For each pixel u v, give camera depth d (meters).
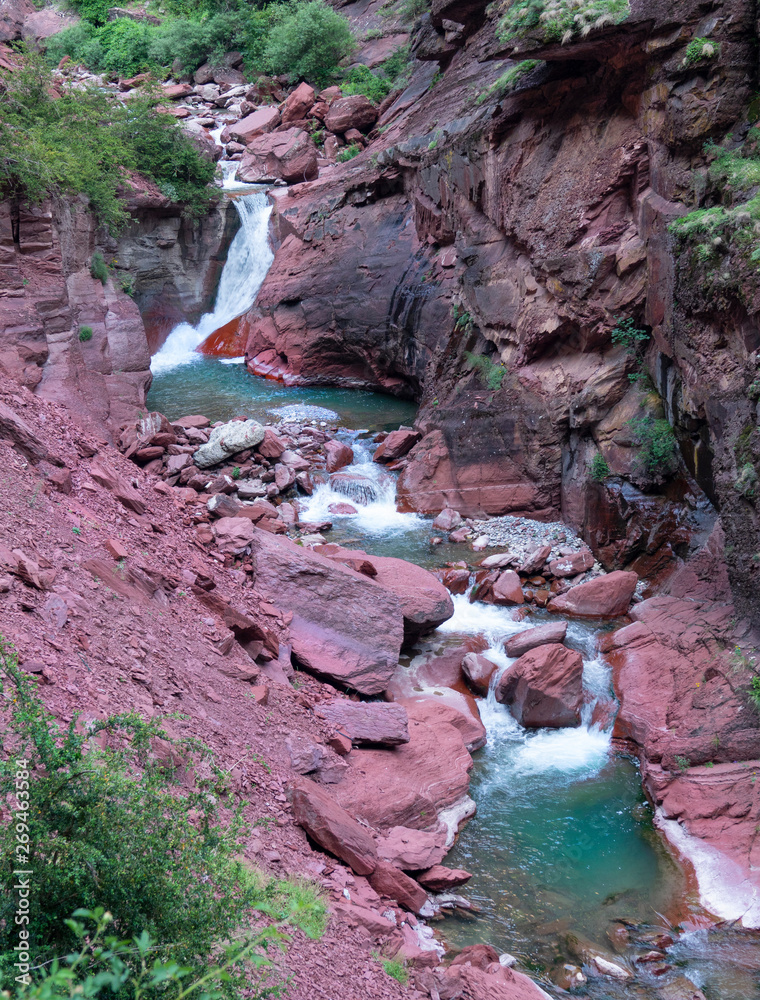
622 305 15.62
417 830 9.44
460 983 7.05
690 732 10.81
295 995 5.51
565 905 8.97
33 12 49.06
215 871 4.91
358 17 43.25
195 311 32.31
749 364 11.18
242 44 43.00
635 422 15.41
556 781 11.05
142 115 29.23
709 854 9.52
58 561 8.88
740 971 8.12
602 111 16.22
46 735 4.52
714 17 12.85
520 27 15.74
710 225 11.96
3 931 3.77
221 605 10.75
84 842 4.22
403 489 18.91
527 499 17.67
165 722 7.60
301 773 9.09
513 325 18.75
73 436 12.85
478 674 12.74
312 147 34.28
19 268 16.91
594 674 12.83
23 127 19.73
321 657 11.65
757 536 11.00
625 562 15.38
